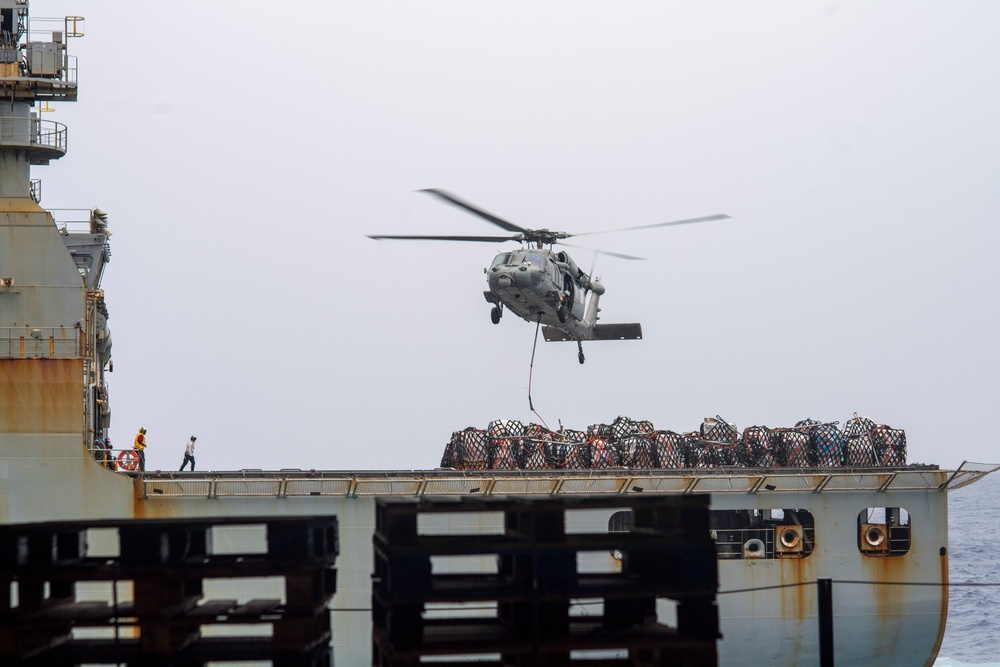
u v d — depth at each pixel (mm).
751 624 105750
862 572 107250
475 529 100062
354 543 98250
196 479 97812
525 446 113312
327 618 47156
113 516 96562
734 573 106250
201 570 42438
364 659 97438
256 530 97500
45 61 106125
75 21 108438
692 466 114500
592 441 114688
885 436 116750
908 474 108000
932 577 108125
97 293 106500
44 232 101938
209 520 43906
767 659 106250
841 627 106438
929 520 108625
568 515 102938
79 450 96812
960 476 108125
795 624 106312
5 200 104250
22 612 42781
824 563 106812
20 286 101000
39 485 96125
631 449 113688
